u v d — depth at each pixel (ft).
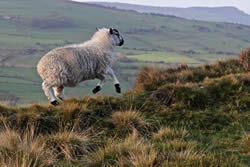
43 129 32.24
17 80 290.56
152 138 30.66
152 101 37.68
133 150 26.50
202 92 37.93
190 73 45.62
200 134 31.73
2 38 640.58
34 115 33.17
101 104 36.68
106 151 27.12
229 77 41.45
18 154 25.91
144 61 362.53
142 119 33.86
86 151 28.76
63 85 37.47
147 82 42.50
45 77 36.32
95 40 40.93
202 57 474.08
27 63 406.21
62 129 31.68
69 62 36.27
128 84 193.16
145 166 23.88
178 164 23.70
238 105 36.52
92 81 206.39
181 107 36.29
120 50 541.34
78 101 37.09
